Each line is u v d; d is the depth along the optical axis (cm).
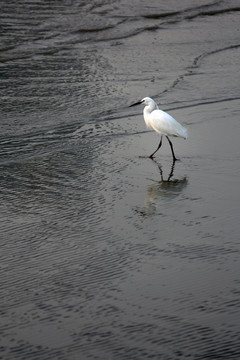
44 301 1032
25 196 1432
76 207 1384
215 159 1667
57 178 1540
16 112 2023
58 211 1361
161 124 1639
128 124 1950
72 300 1037
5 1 3453
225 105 2119
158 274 1117
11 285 1073
